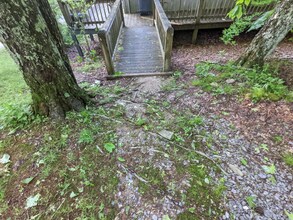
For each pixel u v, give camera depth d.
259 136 1.91
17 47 1.62
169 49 3.11
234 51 4.61
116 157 1.76
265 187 1.46
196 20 5.00
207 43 5.42
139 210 1.36
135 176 1.59
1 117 2.19
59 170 1.64
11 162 1.72
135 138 1.96
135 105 2.52
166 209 1.36
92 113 2.29
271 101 2.27
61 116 2.16
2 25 1.49
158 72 3.41
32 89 1.99
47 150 1.82
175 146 1.86
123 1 6.85
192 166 1.66
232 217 1.30
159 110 2.41
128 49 4.40
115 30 4.27
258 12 4.62
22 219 1.32
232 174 1.57
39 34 1.68
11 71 4.95
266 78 2.63
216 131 2.01
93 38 6.52
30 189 1.50
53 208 1.38
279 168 1.59
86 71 4.18
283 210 1.32
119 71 3.60
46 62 1.83
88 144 1.88
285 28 2.51
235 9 2.03
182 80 3.12
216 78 2.92
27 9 1.54
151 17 6.70
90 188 1.51
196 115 2.28
